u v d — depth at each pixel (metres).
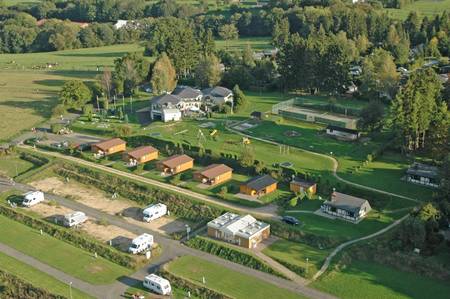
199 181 131.88
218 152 144.50
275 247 105.38
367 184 125.75
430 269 95.75
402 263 98.06
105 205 125.69
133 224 116.62
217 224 109.44
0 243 108.88
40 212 121.50
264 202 121.25
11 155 155.12
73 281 95.75
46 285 94.19
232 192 126.25
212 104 187.50
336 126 158.12
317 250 103.75
